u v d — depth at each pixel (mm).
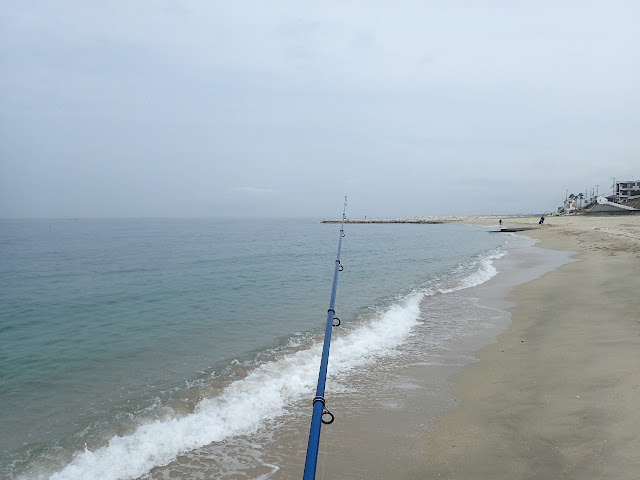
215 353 6500
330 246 30375
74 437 4047
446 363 5766
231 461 3598
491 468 3240
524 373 5055
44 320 9008
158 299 11016
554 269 13305
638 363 4699
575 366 4988
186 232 59125
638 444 3188
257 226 90500
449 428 3975
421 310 8953
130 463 3602
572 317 7234
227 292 11836
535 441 3500
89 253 26047
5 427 4262
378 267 16953
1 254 25672
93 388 5250
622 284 9367
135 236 48219
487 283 11859
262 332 7660
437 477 3229
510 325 7414
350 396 4801
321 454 3639
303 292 11703
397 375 5395
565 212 94000
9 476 3426
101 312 9695
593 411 3801
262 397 4840
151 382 5391
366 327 7711
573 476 2959
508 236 36281
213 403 4707
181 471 3480
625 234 23203
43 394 5078
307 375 5473
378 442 3811
